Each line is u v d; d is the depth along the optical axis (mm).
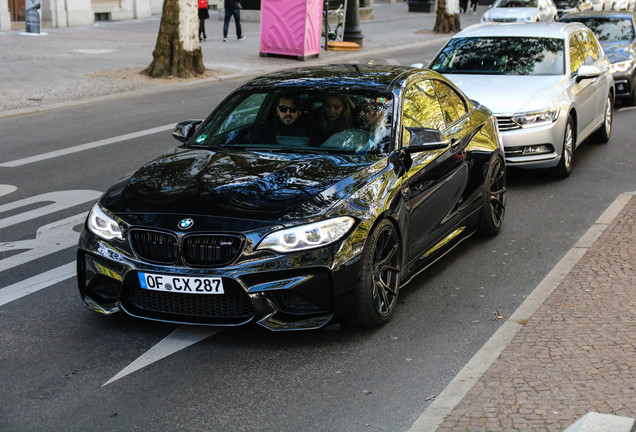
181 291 4824
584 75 9906
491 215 7215
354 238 4922
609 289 5754
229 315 4883
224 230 4785
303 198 4992
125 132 12695
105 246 5043
